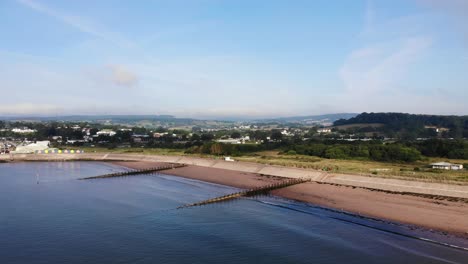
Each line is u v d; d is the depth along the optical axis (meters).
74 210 77.88
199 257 51.78
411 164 139.88
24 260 51.38
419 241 56.12
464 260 49.19
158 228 64.94
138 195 94.12
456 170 118.19
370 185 92.00
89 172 142.38
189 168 144.38
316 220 68.38
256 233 61.69
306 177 107.88
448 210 69.12
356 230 62.09
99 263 50.12
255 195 91.06
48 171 145.75
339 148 166.12
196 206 81.00
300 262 49.84
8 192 98.56
